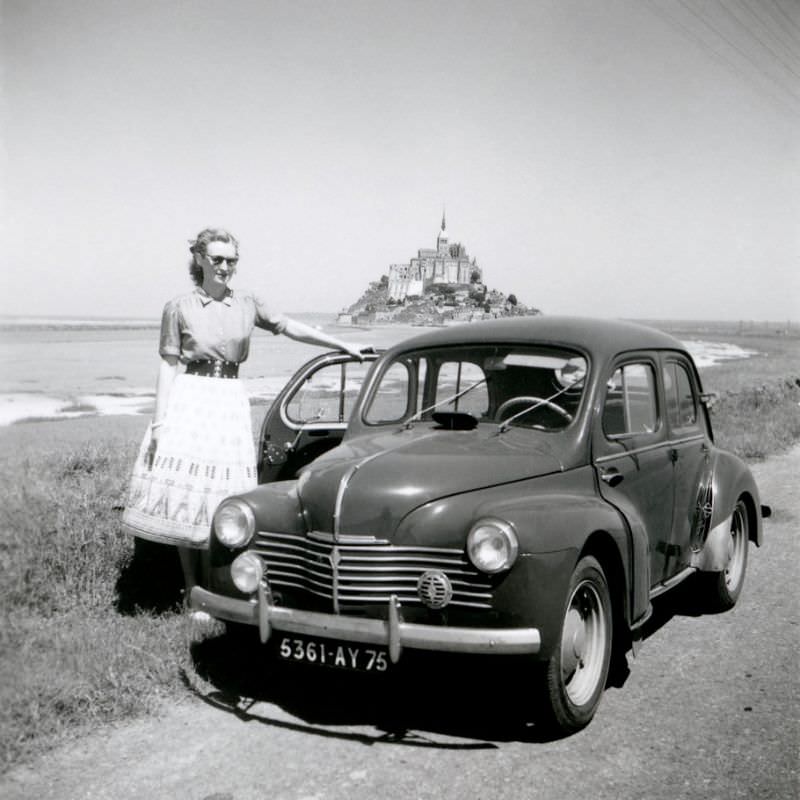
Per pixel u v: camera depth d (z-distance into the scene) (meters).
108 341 144.75
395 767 3.01
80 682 3.52
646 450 4.30
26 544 4.83
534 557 3.07
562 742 3.24
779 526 7.34
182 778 2.90
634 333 4.51
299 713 3.47
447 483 3.34
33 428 18.75
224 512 3.54
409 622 3.14
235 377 4.32
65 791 2.78
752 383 20.61
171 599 4.73
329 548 3.26
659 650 4.34
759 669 4.05
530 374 4.12
